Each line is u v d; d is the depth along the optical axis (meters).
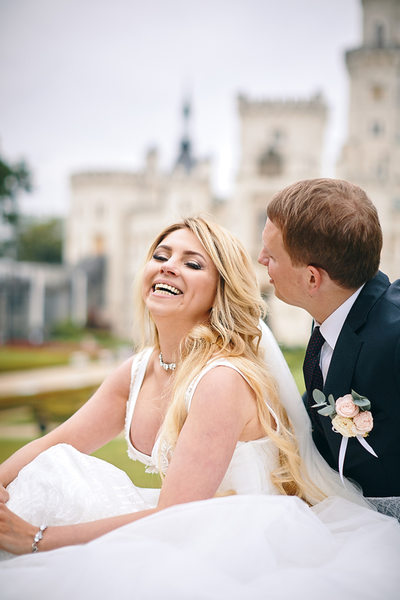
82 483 1.67
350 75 38.84
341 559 1.43
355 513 1.73
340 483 1.84
